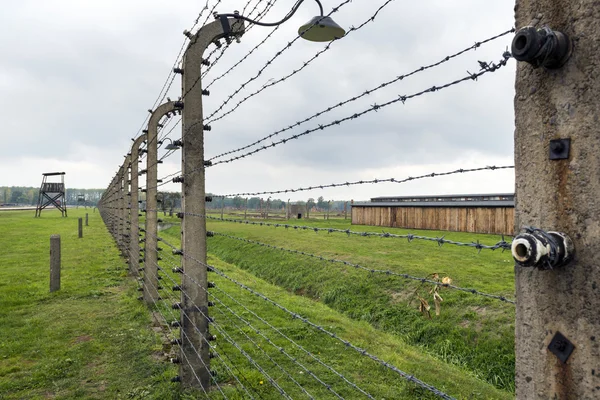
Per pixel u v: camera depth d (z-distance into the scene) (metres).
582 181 0.93
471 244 1.24
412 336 7.48
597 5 0.91
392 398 4.04
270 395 3.81
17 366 4.36
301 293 11.41
